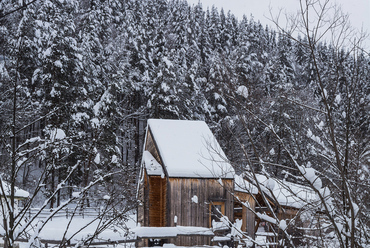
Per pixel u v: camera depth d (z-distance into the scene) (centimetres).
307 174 374
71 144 488
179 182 1627
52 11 3597
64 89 2808
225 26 6028
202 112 3797
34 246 430
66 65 2948
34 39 3105
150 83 4178
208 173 1622
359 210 387
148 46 4797
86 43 3712
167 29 5931
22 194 1054
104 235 763
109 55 4453
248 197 1630
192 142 1850
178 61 4472
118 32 5078
